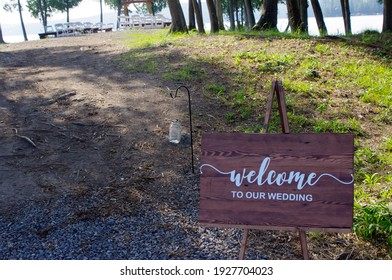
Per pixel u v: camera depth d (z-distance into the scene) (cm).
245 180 328
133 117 721
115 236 435
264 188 326
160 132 670
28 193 525
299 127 701
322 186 321
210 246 415
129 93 828
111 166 582
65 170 575
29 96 830
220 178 330
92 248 416
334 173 320
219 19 2053
